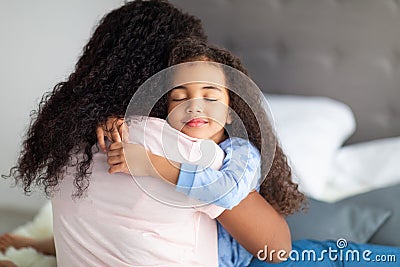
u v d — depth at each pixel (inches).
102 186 51.1
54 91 55.4
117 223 50.5
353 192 97.5
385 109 112.9
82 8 109.6
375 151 103.8
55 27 109.2
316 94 114.6
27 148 55.1
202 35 59.1
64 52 110.0
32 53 109.2
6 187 111.0
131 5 56.9
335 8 111.6
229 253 56.6
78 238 52.4
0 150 111.0
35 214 109.1
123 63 52.5
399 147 103.3
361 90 112.7
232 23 115.5
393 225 78.0
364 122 113.7
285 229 54.4
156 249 49.8
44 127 53.2
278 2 113.6
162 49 53.4
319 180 97.7
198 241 51.7
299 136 101.4
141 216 49.9
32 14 108.3
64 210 53.4
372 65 111.4
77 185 50.6
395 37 109.8
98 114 50.9
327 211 78.7
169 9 56.9
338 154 106.3
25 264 71.7
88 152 51.3
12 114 110.3
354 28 111.1
